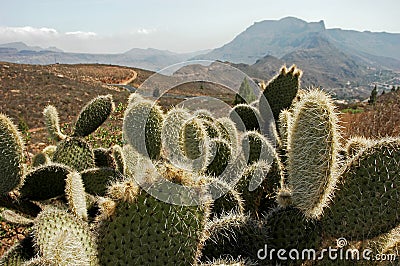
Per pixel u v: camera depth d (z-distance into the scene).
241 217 1.86
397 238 1.81
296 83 3.42
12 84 33.09
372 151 1.73
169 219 1.49
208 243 1.78
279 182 2.39
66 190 2.28
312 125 1.58
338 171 1.79
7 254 1.99
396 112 8.70
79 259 1.46
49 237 1.68
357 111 12.78
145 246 1.48
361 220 1.69
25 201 2.73
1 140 2.43
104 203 1.56
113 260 1.49
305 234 1.78
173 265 1.50
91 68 57.22
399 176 1.66
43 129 18.08
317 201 1.62
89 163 3.27
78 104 29.52
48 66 50.81
